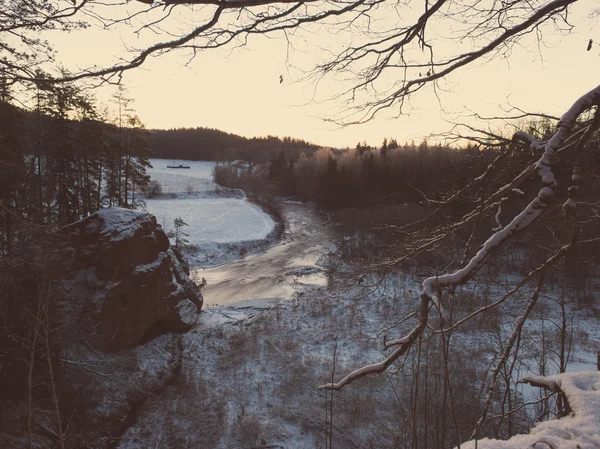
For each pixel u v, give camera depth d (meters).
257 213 77.38
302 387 19.39
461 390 7.66
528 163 3.37
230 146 168.12
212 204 84.94
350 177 57.03
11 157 13.85
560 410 3.23
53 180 25.67
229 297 36.59
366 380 17.17
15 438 13.30
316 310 28.27
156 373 21.92
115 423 17.56
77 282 21.97
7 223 12.38
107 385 19.25
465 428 6.71
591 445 2.41
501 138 3.28
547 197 2.54
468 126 3.52
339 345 22.78
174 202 85.75
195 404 19.16
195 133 175.75
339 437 14.07
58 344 16.72
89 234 23.44
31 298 13.86
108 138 34.22
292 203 87.69
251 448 15.80
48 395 15.20
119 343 22.41
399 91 3.43
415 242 3.86
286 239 59.25
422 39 3.25
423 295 2.65
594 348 16.09
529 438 2.63
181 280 29.86
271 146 156.00
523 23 2.96
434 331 2.75
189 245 54.00
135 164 38.94
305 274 41.59
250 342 25.16
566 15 3.16
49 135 17.22
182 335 26.59
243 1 2.55
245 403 18.94
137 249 23.97
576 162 2.74
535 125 3.48
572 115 2.55
